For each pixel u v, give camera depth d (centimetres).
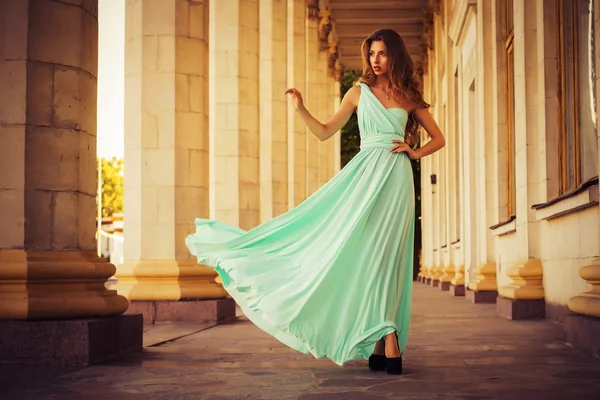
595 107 851
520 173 1148
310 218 567
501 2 1449
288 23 2595
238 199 1753
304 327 534
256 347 776
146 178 1174
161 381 536
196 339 869
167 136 1173
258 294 544
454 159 2331
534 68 1098
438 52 2903
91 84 706
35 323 628
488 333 894
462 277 2027
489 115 1555
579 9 916
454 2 2156
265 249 566
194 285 1158
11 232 651
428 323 1066
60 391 498
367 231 548
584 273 664
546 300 1077
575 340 701
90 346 627
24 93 655
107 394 484
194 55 1195
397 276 555
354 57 4222
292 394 475
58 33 673
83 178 687
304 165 2616
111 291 705
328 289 538
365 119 572
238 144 1759
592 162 872
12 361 626
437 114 2925
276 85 2242
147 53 1181
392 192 557
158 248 1167
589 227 827
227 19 1766
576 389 482
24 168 652
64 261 659
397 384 507
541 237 1094
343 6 3544
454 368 583
